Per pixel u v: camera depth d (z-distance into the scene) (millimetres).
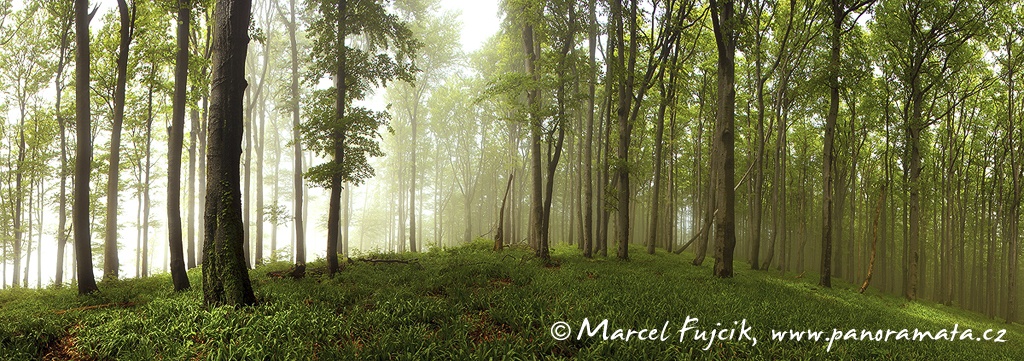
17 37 22688
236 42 9656
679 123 32312
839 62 19188
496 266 14992
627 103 20750
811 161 34094
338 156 14742
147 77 17641
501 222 23250
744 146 31766
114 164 15984
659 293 12000
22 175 24891
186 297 10820
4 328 8258
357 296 10859
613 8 18859
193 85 17234
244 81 9867
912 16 19844
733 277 16750
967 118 25906
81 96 12695
